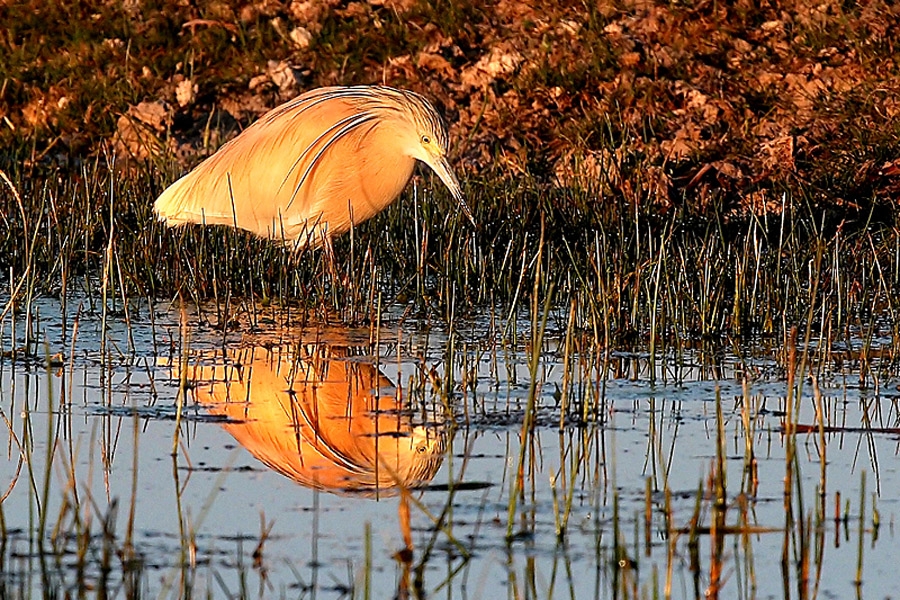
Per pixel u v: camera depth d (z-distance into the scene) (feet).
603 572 33.42
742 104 91.45
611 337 56.34
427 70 98.02
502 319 60.08
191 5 106.73
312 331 59.52
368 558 31.24
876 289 62.80
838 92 91.86
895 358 53.31
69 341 56.75
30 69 99.30
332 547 34.78
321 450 42.65
